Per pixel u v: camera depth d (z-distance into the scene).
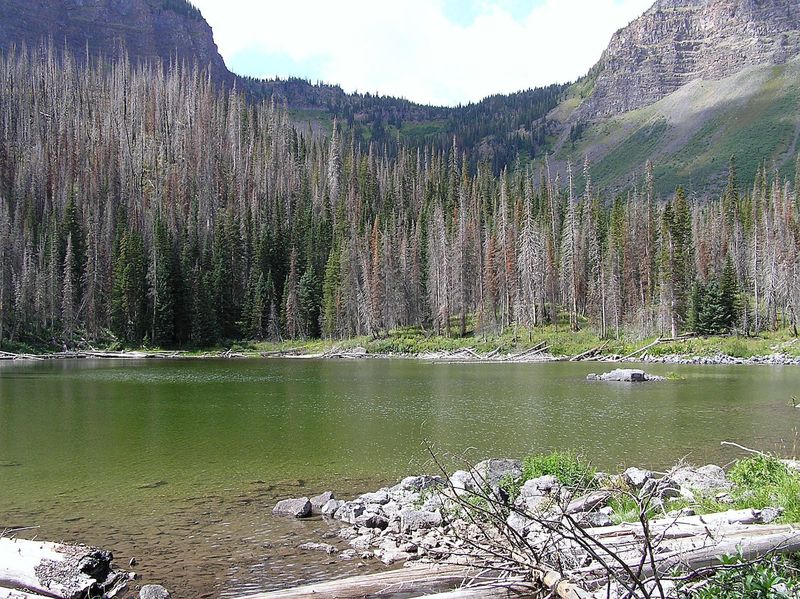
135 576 11.62
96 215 117.12
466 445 25.47
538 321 100.75
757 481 14.25
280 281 119.44
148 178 147.12
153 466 22.09
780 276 92.38
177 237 118.75
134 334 101.94
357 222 133.88
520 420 31.80
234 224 118.94
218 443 26.19
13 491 18.69
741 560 7.96
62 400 40.31
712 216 129.38
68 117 165.38
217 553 12.99
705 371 61.16
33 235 115.75
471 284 111.56
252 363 79.31
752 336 85.06
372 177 158.88
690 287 92.62
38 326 98.44
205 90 190.75
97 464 22.36
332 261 108.25
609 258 95.94
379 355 93.44
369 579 9.46
